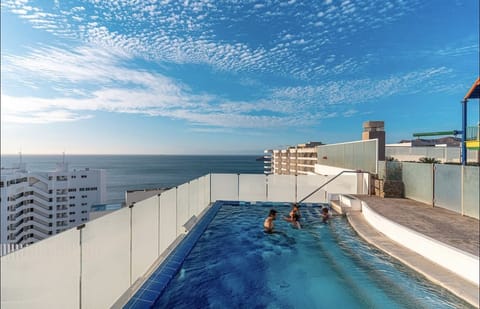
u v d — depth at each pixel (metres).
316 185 11.75
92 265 3.09
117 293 3.62
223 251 7.02
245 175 11.68
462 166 7.43
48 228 54.44
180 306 4.68
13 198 46.19
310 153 37.66
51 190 55.19
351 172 11.71
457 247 4.85
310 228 9.02
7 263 2.10
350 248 6.72
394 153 16.83
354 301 4.78
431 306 4.38
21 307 2.20
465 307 4.01
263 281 5.57
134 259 4.11
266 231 8.78
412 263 5.15
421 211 7.88
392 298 4.70
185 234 6.93
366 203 9.05
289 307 4.65
